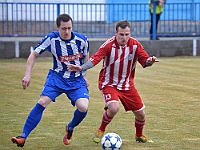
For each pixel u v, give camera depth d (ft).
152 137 54.39
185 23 164.86
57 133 56.29
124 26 49.39
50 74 50.49
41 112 48.88
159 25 161.27
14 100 76.89
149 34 146.72
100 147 50.44
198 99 77.82
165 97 79.66
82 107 48.73
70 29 48.67
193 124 60.70
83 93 49.75
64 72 49.90
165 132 56.70
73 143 52.06
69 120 63.10
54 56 49.90
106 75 51.19
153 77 102.78
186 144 51.31
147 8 170.60
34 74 105.29
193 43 145.79
